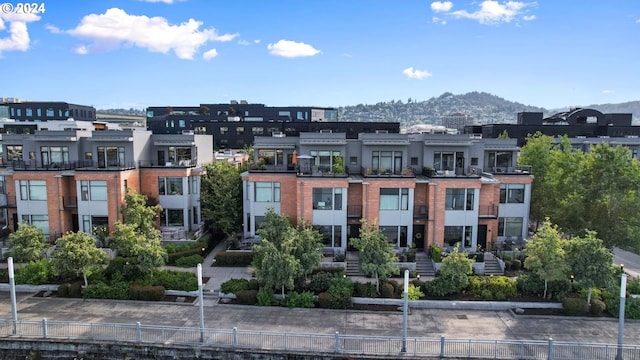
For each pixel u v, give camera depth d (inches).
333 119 4399.6
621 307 846.5
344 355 862.5
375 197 1366.9
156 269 1196.5
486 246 1449.3
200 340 900.0
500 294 1107.3
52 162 1535.4
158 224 1558.8
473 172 1465.3
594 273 1015.0
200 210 1605.6
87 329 943.7
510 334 959.6
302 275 1120.8
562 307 1072.2
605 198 1263.5
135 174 1513.3
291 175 1427.2
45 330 908.0
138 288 1107.3
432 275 1264.8
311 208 1365.7
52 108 3887.8
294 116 4205.2
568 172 1453.0
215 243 1562.5
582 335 957.8
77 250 1096.2
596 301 1050.7
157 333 922.7
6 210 1562.5
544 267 1071.6
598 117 2780.5
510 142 1544.0
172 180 1552.7
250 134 3299.7
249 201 1476.4
